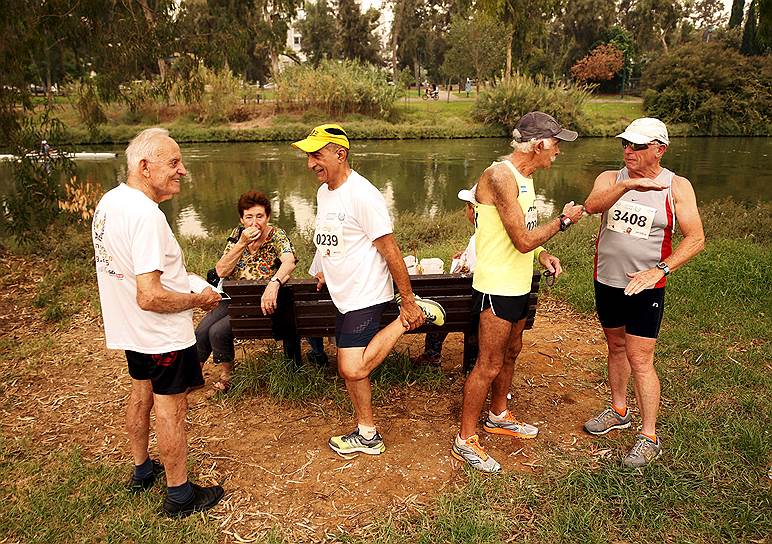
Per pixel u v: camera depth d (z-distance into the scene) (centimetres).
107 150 3056
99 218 268
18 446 353
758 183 1903
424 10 6894
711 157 2636
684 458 328
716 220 1015
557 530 275
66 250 816
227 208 1636
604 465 325
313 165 307
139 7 1050
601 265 343
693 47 3959
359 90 3875
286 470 328
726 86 3812
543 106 3628
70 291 652
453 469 327
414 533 278
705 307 546
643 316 319
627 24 6806
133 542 276
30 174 923
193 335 284
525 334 519
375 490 310
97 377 447
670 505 293
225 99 3694
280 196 1811
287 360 418
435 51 7056
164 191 272
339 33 6950
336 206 308
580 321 550
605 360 462
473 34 4269
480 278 313
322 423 374
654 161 311
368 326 318
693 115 3772
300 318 401
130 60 1034
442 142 3434
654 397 324
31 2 893
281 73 4072
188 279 290
